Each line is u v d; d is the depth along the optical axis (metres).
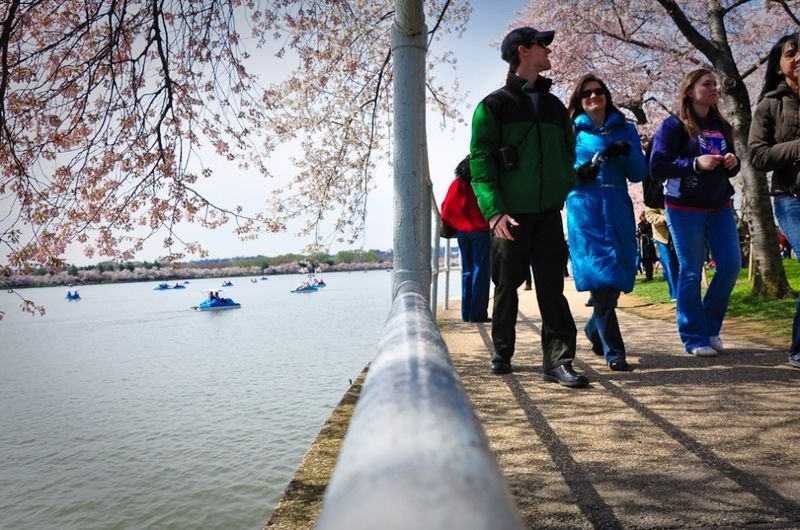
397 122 2.17
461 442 0.28
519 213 3.58
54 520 8.74
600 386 3.53
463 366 4.32
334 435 2.84
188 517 8.34
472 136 3.63
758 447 2.42
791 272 12.05
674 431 2.67
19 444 13.20
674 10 7.97
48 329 51.09
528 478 2.23
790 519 1.80
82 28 4.59
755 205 7.55
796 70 3.52
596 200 3.89
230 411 14.50
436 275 6.31
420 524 0.17
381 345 0.58
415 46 2.15
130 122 5.09
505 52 3.65
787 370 3.68
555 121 3.57
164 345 31.53
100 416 15.62
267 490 9.14
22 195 4.95
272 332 32.66
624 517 1.87
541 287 3.67
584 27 14.78
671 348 4.68
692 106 4.18
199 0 5.18
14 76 4.48
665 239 8.48
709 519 1.83
